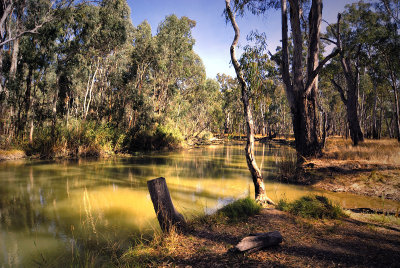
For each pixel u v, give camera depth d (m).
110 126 22.61
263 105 46.31
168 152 23.80
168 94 33.31
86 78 23.97
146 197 7.76
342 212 5.24
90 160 16.58
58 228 5.11
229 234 4.13
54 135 17.91
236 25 6.73
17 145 17.36
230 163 16.06
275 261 3.02
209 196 7.74
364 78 33.50
